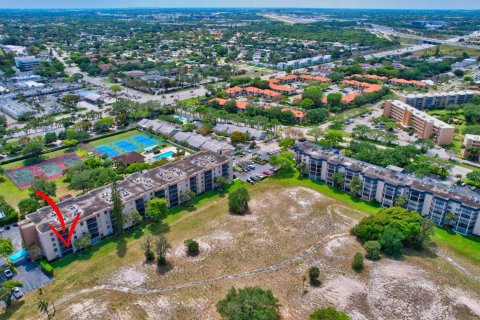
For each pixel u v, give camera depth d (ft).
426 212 621.31
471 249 549.13
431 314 422.41
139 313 425.69
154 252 530.68
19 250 552.41
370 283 467.93
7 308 443.73
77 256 536.01
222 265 507.30
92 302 441.27
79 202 582.35
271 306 412.77
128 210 595.88
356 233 561.02
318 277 480.64
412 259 515.50
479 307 433.89
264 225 599.16
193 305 438.40
